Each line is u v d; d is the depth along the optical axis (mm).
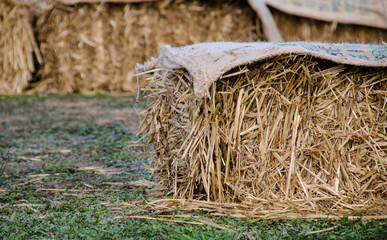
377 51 3770
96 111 9188
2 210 3771
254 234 3139
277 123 3742
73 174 4883
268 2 11766
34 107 9727
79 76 12125
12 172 4992
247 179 3762
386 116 3781
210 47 3854
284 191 3740
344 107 3789
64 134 7047
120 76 12094
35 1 12125
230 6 12031
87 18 11922
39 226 3377
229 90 3670
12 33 12109
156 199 3961
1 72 12273
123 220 3484
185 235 3082
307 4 11766
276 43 3992
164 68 4078
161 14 11930
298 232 3188
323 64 3748
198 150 3719
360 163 3775
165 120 4078
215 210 3602
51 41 12172
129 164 5238
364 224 3221
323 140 3770
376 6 11703
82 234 3184
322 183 3732
